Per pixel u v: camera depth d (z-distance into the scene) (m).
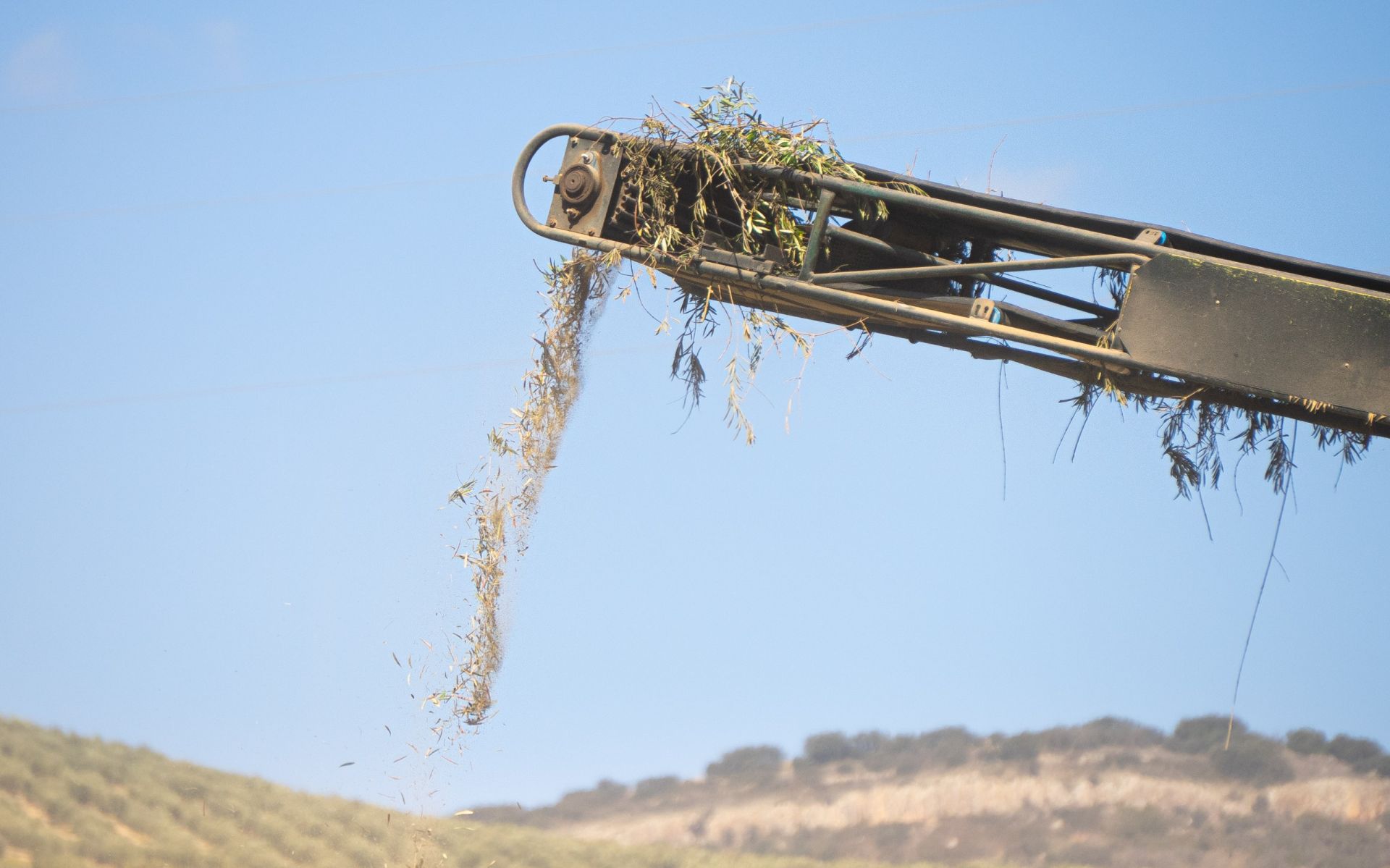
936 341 10.58
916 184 10.03
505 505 11.86
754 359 10.13
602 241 10.31
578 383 11.55
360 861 36.84
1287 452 10.26
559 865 41.19
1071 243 9.62
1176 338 9.09
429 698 12.09
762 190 10.17
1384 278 9.25
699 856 48.84
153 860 34.69
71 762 40.53
